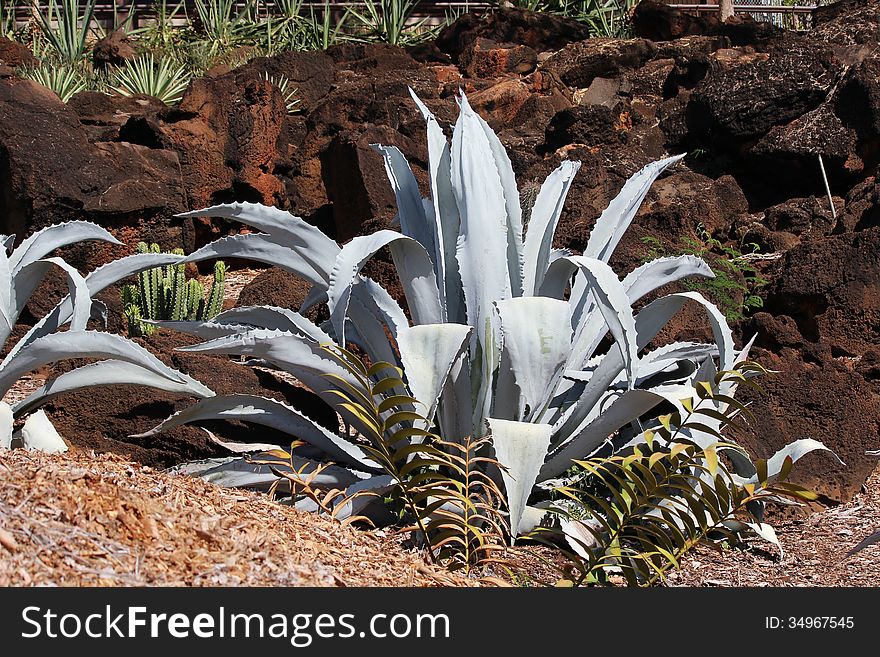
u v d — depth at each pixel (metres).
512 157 10.11
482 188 4.96
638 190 5.50
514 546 4.79
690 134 10.30
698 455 4.31
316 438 5.16
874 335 6.94
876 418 5.88
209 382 5.58
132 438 5.40
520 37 14.84
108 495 3.47
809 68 9.66
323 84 12.83
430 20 18.03
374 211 10.05
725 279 6.95
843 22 11.17
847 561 4.71
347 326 5.89
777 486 3.97
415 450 4.27
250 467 5.01
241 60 15.36
